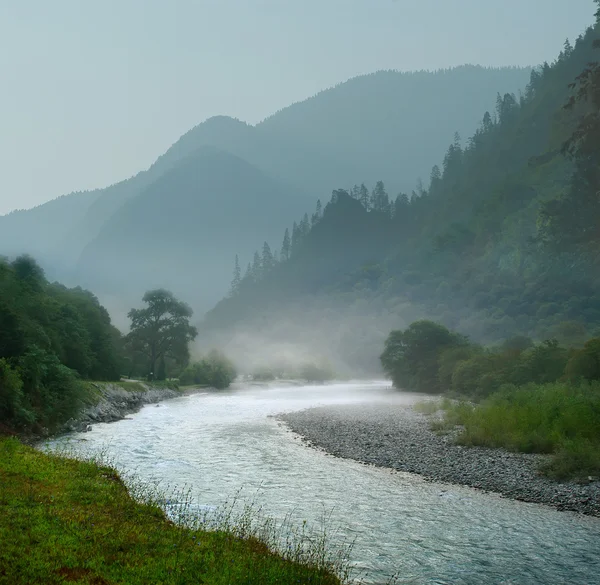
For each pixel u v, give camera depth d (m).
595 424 32.91
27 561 11.08
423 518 20.98
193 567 11.77
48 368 45.81
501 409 39.72
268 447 37.00
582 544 18.23
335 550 16.94
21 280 59.94
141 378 104.38
